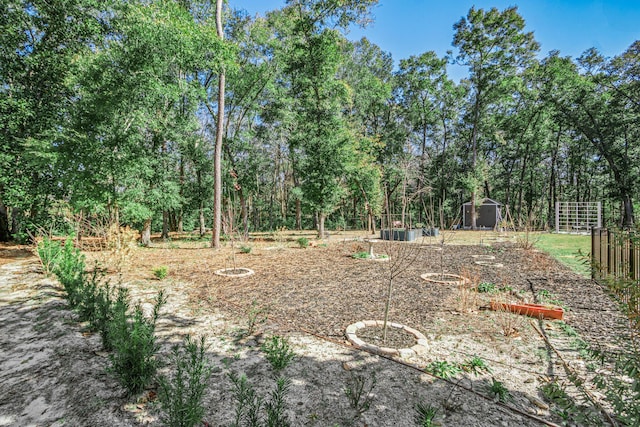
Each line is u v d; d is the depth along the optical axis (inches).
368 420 79.7
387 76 1070.4
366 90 845.2
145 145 469.4
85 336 133.0
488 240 544.1
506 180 1170.0
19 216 470.3
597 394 90.4
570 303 177.0
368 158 655.8
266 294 203.2
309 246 486.0
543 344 124.0
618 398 66.0
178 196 509.4
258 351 119.3
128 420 81.0
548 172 1192.8
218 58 417.7
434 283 231.1
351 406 85.0
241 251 430.9
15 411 85.4
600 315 155.9
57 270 203.3
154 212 482.0
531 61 890.1
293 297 195.6
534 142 1014.4
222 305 178.9
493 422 78.2
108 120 399.5
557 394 72.8
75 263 208.2
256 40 612.7
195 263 330.3
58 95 446.6
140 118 418.3
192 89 482.6
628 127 803.4
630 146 844.6
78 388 95.0
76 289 164.6
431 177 1075.9
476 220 1056.8
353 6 548.7
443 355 115.0
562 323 145.6
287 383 96.6
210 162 658.2
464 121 1107.3
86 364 109.3
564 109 844.0
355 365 107.8
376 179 669.9
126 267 292.0
